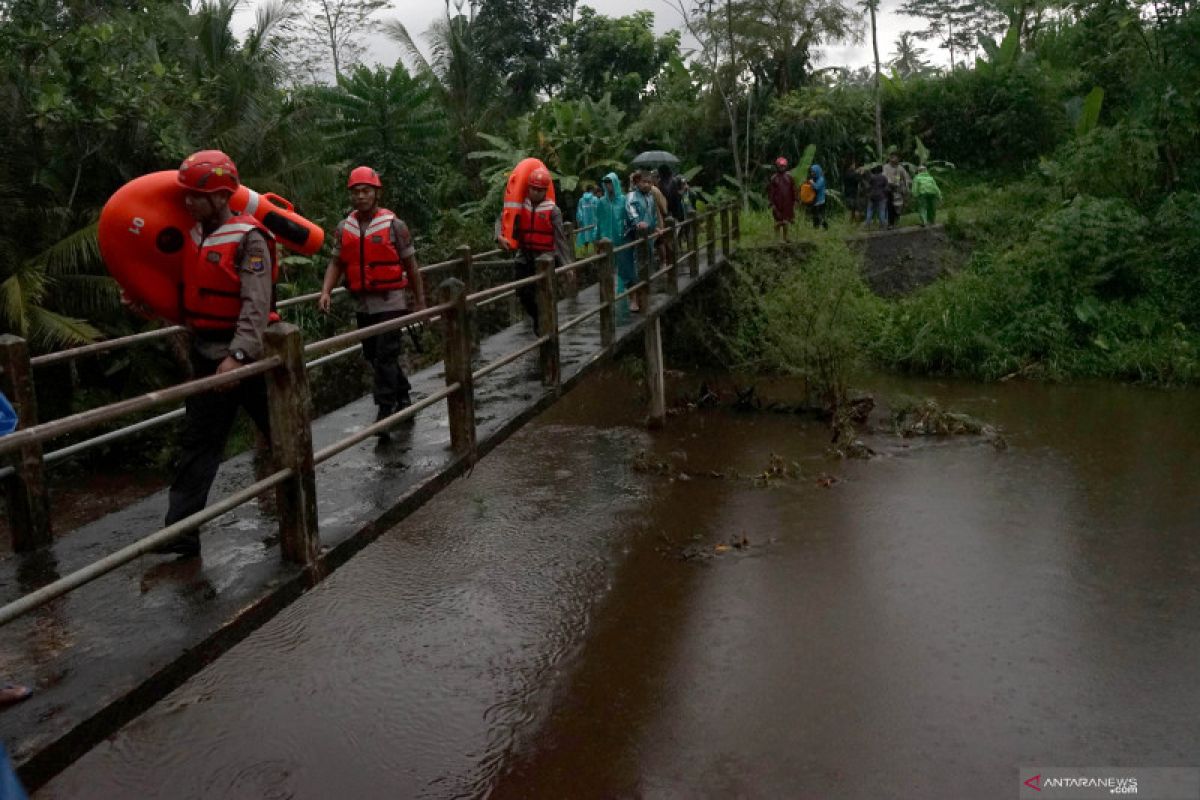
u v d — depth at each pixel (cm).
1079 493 945
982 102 2238
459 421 514
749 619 708
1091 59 2158
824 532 870
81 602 338
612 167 2152
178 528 296
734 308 1523
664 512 942
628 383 1516
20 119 1151
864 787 511
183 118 1297
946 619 694
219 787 527
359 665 659
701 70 2358
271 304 382
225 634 321
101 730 272
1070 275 1511
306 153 1437
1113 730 553
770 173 2278
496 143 2175
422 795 518
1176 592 724
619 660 659
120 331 1223
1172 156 1723
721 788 516
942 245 1675
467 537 893
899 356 1494
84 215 1191
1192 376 1356
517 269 833
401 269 569
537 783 527
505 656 668
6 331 1119
